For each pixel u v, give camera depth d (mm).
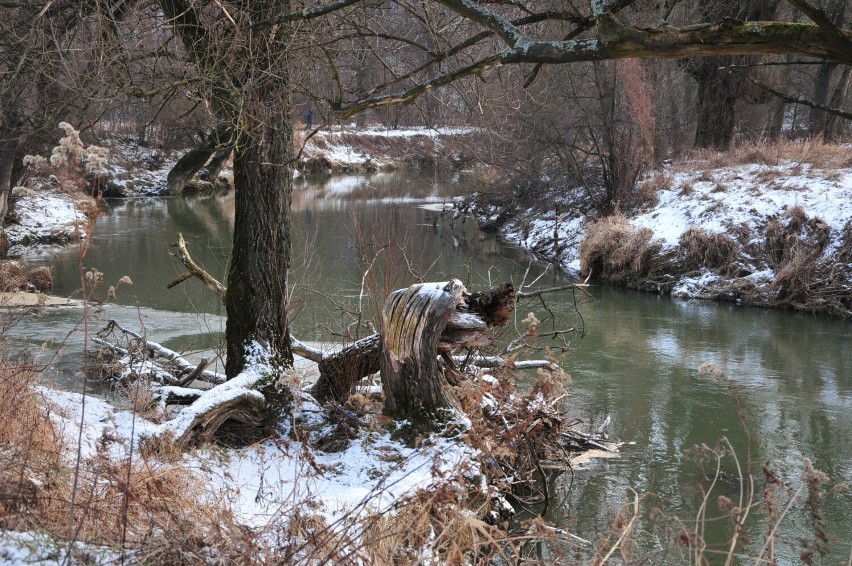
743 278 17453
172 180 10258
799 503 7637
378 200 31688
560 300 17000
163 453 6090
